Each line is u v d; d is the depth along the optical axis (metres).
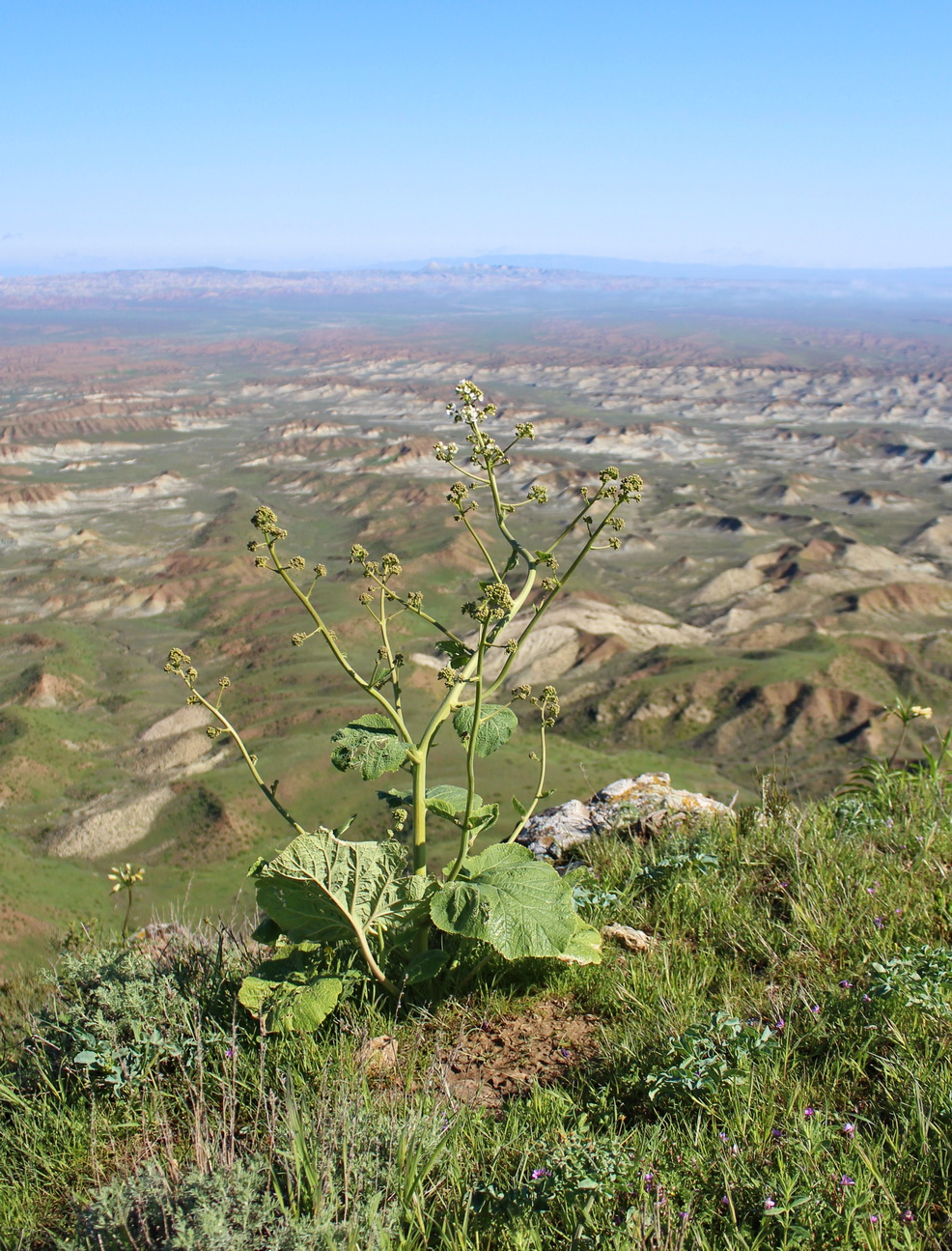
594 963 4.13
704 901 4.80
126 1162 3.24
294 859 3.79
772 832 5.57
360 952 4.12
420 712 85.62
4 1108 3.75
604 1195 2.64
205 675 110.62
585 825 6.67
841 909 4.37
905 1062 3.18
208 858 66.94
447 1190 2.83
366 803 72.31
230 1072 3.45
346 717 87.50
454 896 3.80
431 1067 3.29
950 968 3.58
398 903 3.98
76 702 104.62
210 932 5.21
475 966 4.14
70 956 4.45
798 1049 3.49
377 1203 2.57
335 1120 2.94
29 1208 3.13
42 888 61.41
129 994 3.87
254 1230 2.61
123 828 71.69
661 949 4.29
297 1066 3.56
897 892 4.53
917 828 5.41
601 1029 3.73
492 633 3.93
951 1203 2.64
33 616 138.75
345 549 169.12
